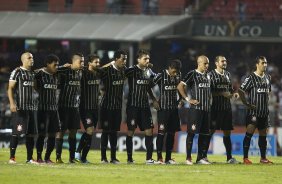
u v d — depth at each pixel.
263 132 44.22
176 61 41.94
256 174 36.38
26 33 90.31
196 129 42.22
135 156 50.38
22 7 97.38
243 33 90.88
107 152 54.56
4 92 85.12
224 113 43.31
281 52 95.62
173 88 42.09
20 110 39.41
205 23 90.50
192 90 42.50
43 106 40.25
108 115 42.03
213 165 41.44
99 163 41.62
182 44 93.75
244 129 71.06
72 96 41.09
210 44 94.31
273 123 70.88
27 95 39.50
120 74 41.88
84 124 41.69
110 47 91.81
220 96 43.16
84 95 41.56
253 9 95.62
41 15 95.06
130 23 90.81
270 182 32.97
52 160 44.66
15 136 39.62
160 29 88.00
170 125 42.34
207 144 42.91
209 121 42.78
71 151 41.81
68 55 91.88
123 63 41.88
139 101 41.97
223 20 90.62
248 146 43.88
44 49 93.38
